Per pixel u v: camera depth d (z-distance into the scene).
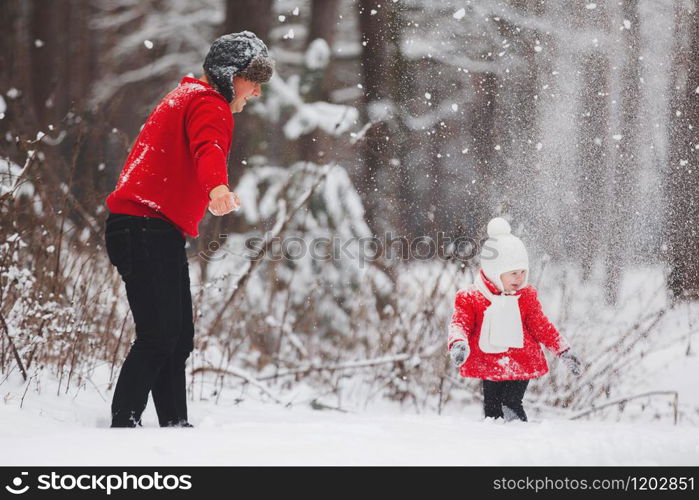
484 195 20.83
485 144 23.41
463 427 8.85
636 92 22.66
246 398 14.43
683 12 22.44
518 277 11.99
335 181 23.20
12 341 11.48
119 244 9.09
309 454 6.55
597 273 20.33
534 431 8.25
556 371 16.06
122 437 7.12
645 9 22.64
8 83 40.81
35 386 11.44
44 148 16.78
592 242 21.03
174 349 9.52
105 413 10.62
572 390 16.02
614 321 18.03
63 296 13.09
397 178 25.08
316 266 21.84
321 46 26.53
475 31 26.12
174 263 9.23
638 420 15.08
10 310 11.84
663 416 15.26
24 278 11.35
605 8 22.88
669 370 17.17
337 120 25.03
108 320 13.67
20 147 13.31
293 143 24.89
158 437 7.12
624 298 19.23
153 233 9.08
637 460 7.04
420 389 16.66
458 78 27.56
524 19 23.47
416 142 26.39
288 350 19.12
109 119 18.22
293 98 25.39
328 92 26.91
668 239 21.41
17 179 12.15
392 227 24.52
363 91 26.92
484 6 24.41
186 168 9.20
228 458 6.37
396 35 26.75
